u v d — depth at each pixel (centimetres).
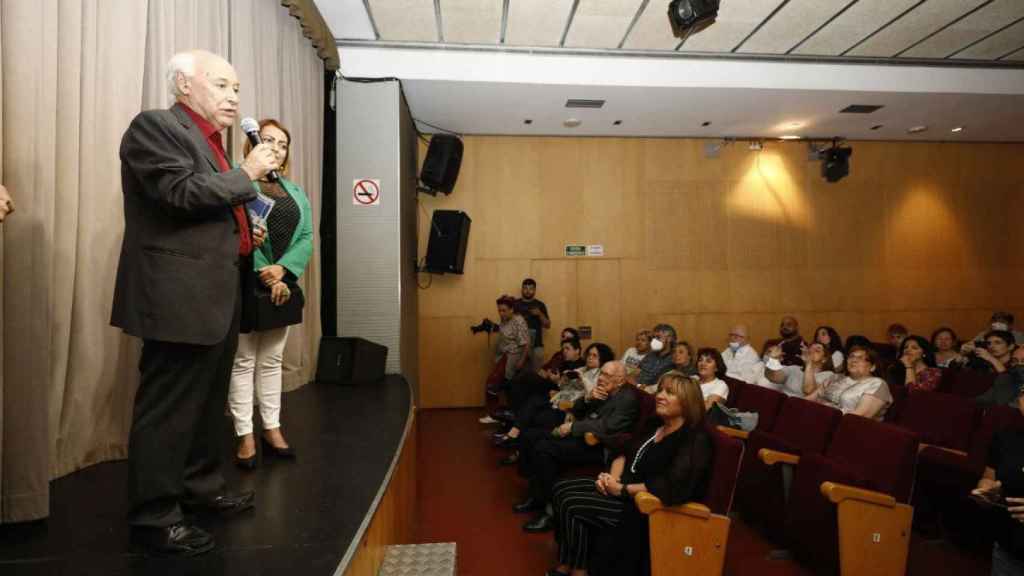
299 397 346
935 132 675
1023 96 545
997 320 574
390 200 454
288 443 237
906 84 532
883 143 712
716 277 685
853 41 484
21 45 166
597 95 533
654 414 273
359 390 371
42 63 177
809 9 430
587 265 672
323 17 438
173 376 134
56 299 191
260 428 264
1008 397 387
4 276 157
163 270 129
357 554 146
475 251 662
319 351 407
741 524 343
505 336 579
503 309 587
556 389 513
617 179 678
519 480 419
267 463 208
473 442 520
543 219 669
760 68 520
